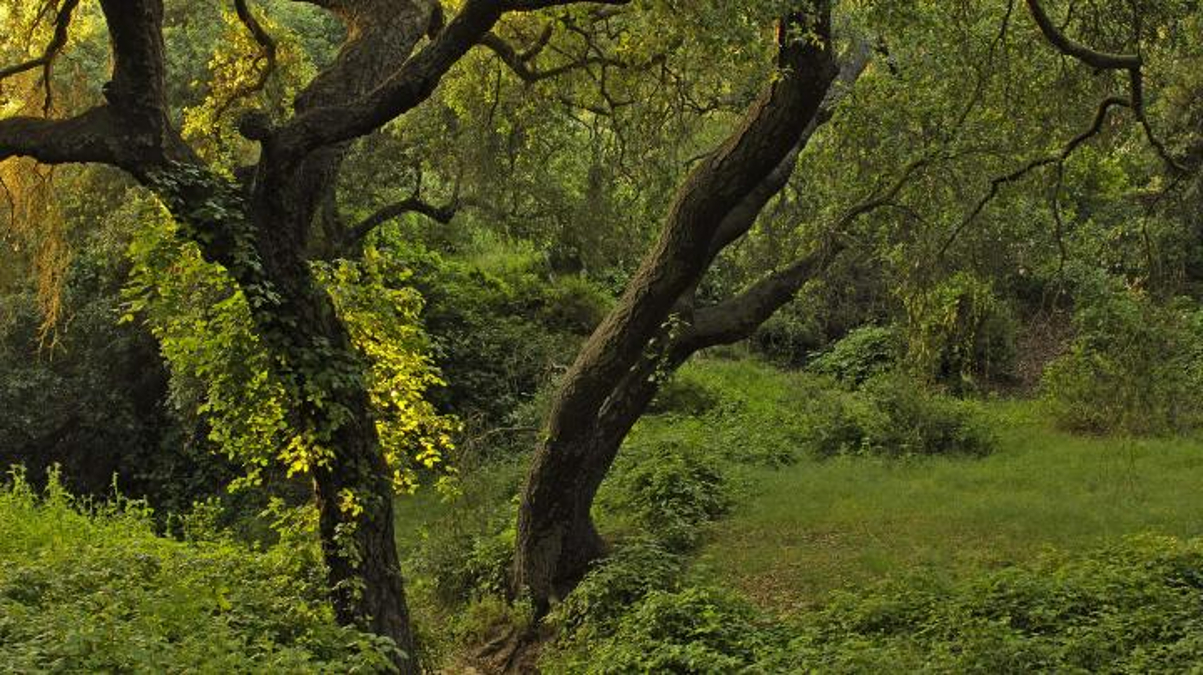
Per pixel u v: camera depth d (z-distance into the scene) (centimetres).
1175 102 1185
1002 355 2383
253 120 870
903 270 1227
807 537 1486
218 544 1186
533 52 1360
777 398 2470
